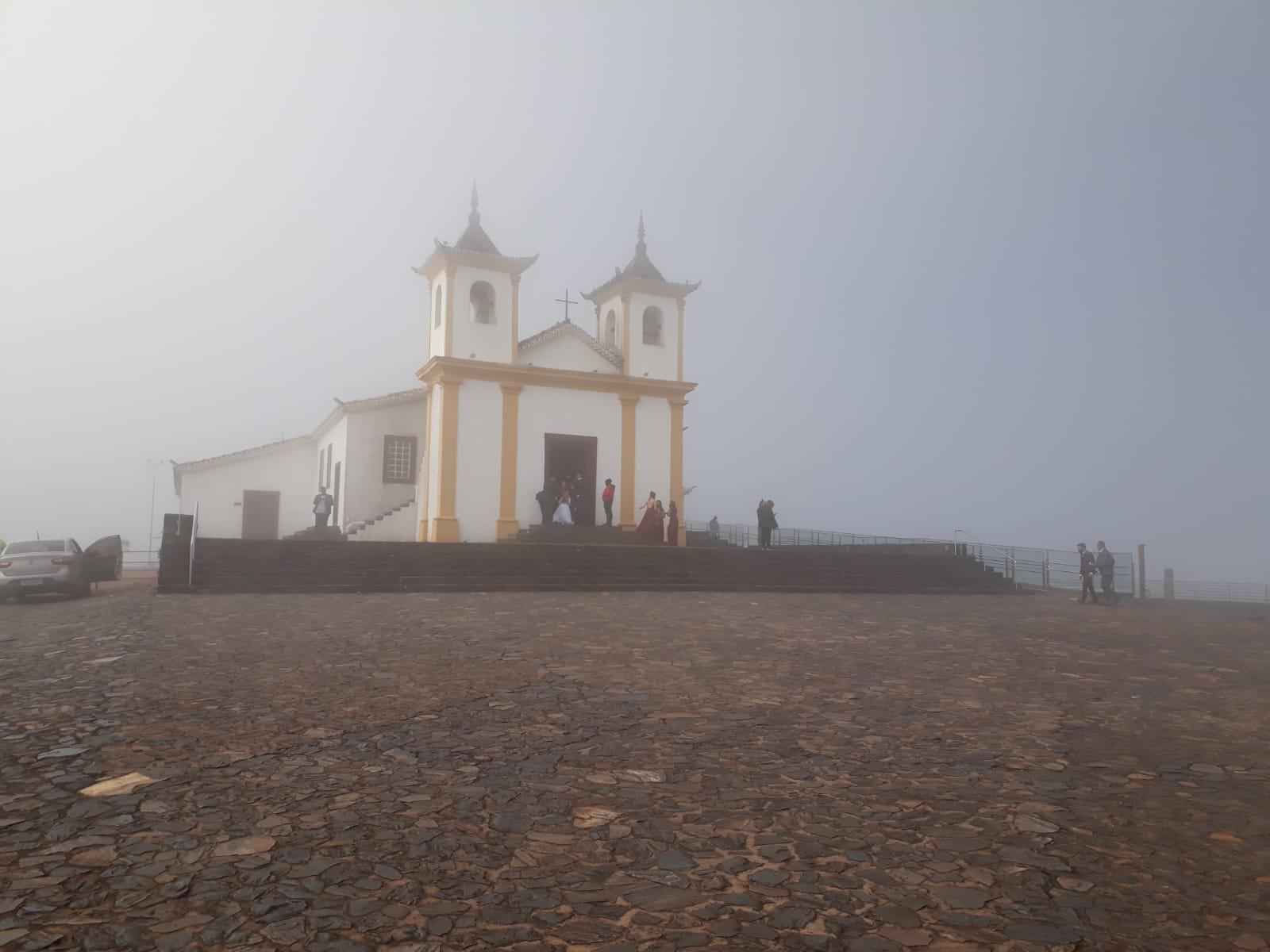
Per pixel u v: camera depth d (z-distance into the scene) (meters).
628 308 28.81
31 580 19.12
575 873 4.17
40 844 4.36
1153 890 4.05
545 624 13.47
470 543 21.98
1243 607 24.27
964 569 25.42
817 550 26.31
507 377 26.72
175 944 3.36
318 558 19.91
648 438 28.52
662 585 21.05
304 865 4.18
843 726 7.27
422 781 5.55
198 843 4.41
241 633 11.88
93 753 6.02
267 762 5.88
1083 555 23.23
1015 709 8.09
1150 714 7.97
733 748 6.51
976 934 3.59
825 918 3.72
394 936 3.47
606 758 6.16
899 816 5.05
